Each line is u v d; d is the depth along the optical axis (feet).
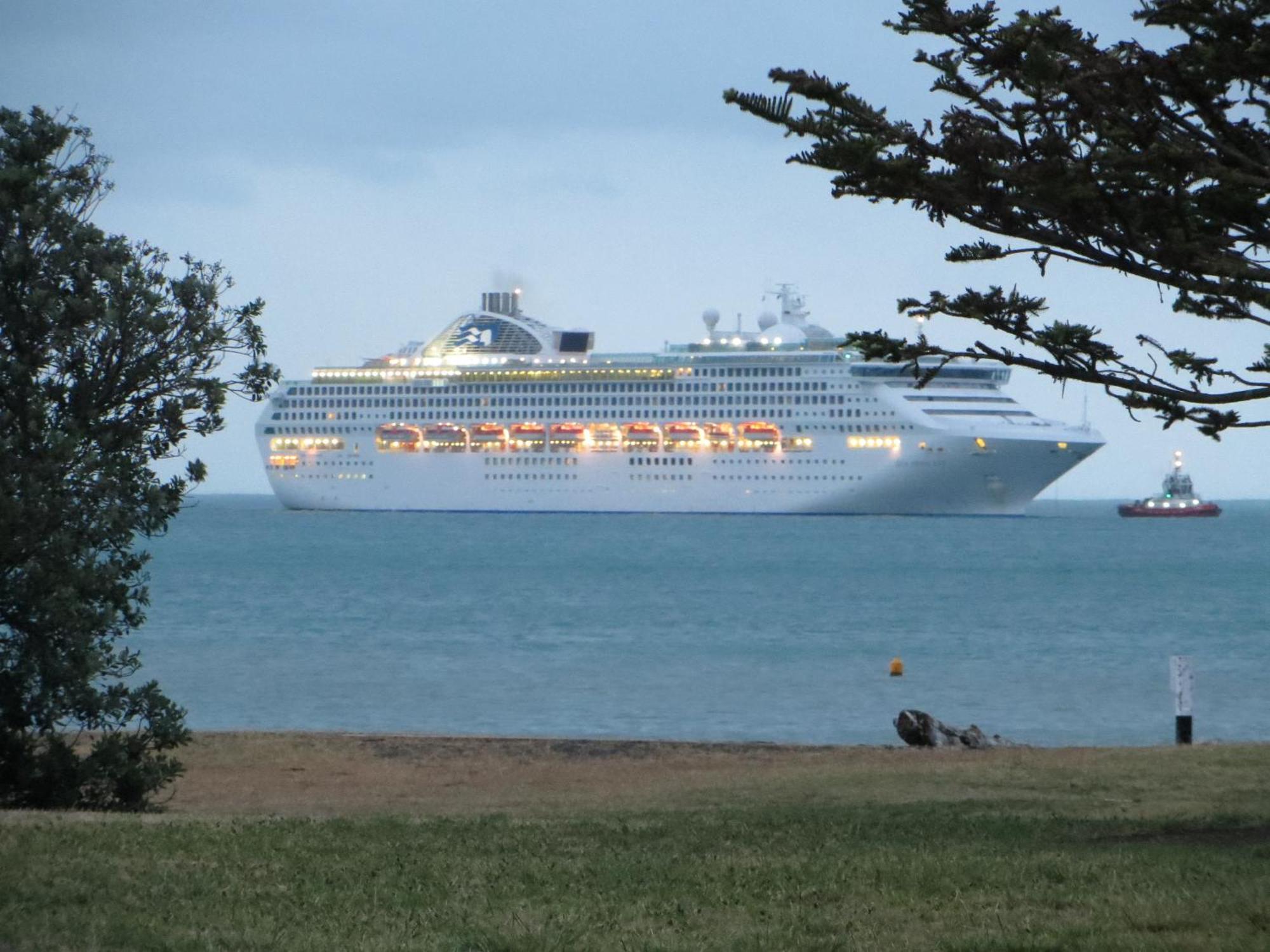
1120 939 150.00
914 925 159.63
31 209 282.36
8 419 282.56
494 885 183.73
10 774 289.94
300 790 349.41
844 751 390.42
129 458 293.43
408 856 207.51
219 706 583.58
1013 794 297.33
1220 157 197.57
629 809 292.20
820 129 193.57
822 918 163.43
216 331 294.66
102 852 198.49
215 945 149.69
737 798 309.42
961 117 189.88
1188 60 191.83
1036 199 192.34
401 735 427.33
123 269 293.64
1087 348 199.72
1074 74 189.16
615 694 624.59
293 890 178.09
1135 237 194.39
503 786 349.82
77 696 291.17
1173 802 277.85
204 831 223.71
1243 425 204.74
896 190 193.98
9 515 272.51
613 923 161.48
